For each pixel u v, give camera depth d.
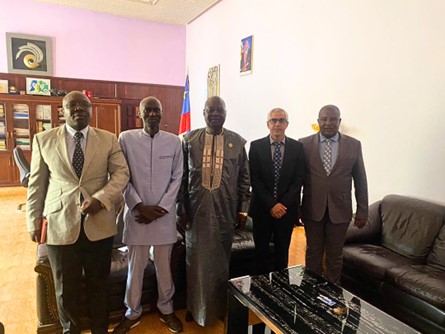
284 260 2.40
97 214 1.77
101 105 6.27
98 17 6.65
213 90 6.32
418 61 2.79
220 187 2.03
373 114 3.21
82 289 1.98
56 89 6.14
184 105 6.20
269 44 4.72
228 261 2.14
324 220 2.27
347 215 2.23
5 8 5.97
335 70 3.62
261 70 4.93
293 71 4.27
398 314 2.18
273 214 2.23
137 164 1.96
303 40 4.08
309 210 2.27
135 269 2.03
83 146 1.75
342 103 3.55
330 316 1.55
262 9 4.83
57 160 1.71
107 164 1.84
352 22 3.39
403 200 2.76
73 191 1.72
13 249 3.39
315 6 3.86
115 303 2.14
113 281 2.11
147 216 1.94
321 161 2.22
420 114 2.80
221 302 2.12
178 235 2.41
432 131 2.72
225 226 2.07
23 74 5.96
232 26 5.62
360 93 3.34
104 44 6.77
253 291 1.77
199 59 6.89
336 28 3.59
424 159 2.79
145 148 1.98
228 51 5.78
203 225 2.03
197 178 2.04
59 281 1.78
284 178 2.27
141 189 1.97
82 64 6.64
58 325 2.04
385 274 2.27
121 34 6.89
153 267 2.28
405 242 2.57
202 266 2.05
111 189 1.75
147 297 2.25
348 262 2.53
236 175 2.10
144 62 7.16
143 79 7.21
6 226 4.09
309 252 2.34
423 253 2.45
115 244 2.46
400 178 2.99
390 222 2.75
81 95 1.75
